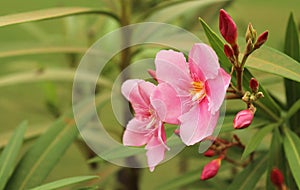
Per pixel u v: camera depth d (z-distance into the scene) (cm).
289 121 70
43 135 72
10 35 126
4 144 79
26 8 125
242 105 76
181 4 79
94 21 95
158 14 79
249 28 60
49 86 95
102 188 84
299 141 66
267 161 69
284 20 106
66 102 100
